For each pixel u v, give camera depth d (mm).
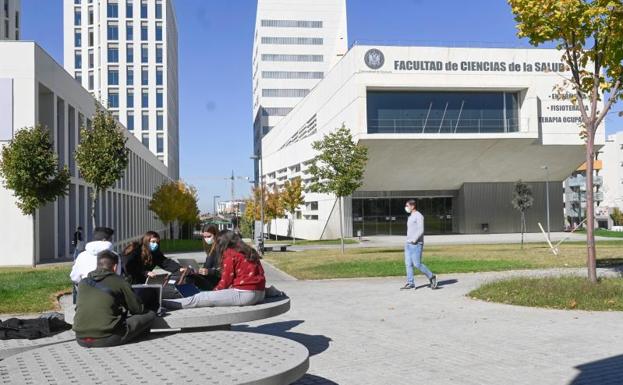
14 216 29516
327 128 58938
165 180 85438
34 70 30188
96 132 30078
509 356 7168
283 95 115062
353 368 6750
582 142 52844
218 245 8977
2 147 28547
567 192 93000
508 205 58438
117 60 84250
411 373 6484
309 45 115750
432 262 21391
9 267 27375
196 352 4945
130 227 57094
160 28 85438
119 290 5516
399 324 9516
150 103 85062
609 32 11602
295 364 4488
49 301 11977
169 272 9242
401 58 49875
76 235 28125
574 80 12516
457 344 7910
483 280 15391
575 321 9320
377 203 58344
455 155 52406
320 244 49188
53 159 26516
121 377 4145
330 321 9938
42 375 4238
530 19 12125
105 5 84000
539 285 11891
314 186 30766
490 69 51000
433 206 59156
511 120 51938
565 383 5988
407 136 49312
